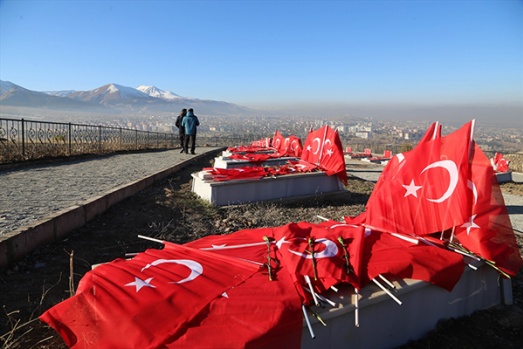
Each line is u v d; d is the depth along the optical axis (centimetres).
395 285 306
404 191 414
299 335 256
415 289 313
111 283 286
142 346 231
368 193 1086
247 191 840
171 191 911
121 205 755
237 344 232
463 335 329
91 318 254
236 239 398
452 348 311
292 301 266
